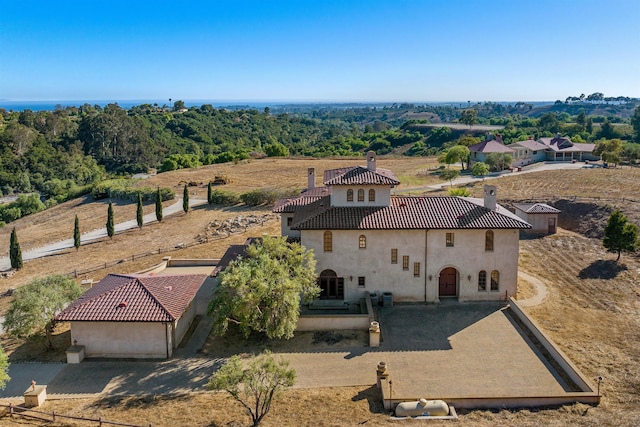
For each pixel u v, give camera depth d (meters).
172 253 64.94
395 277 45.09
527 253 59.66
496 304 45.00
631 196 81.81
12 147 174.38
